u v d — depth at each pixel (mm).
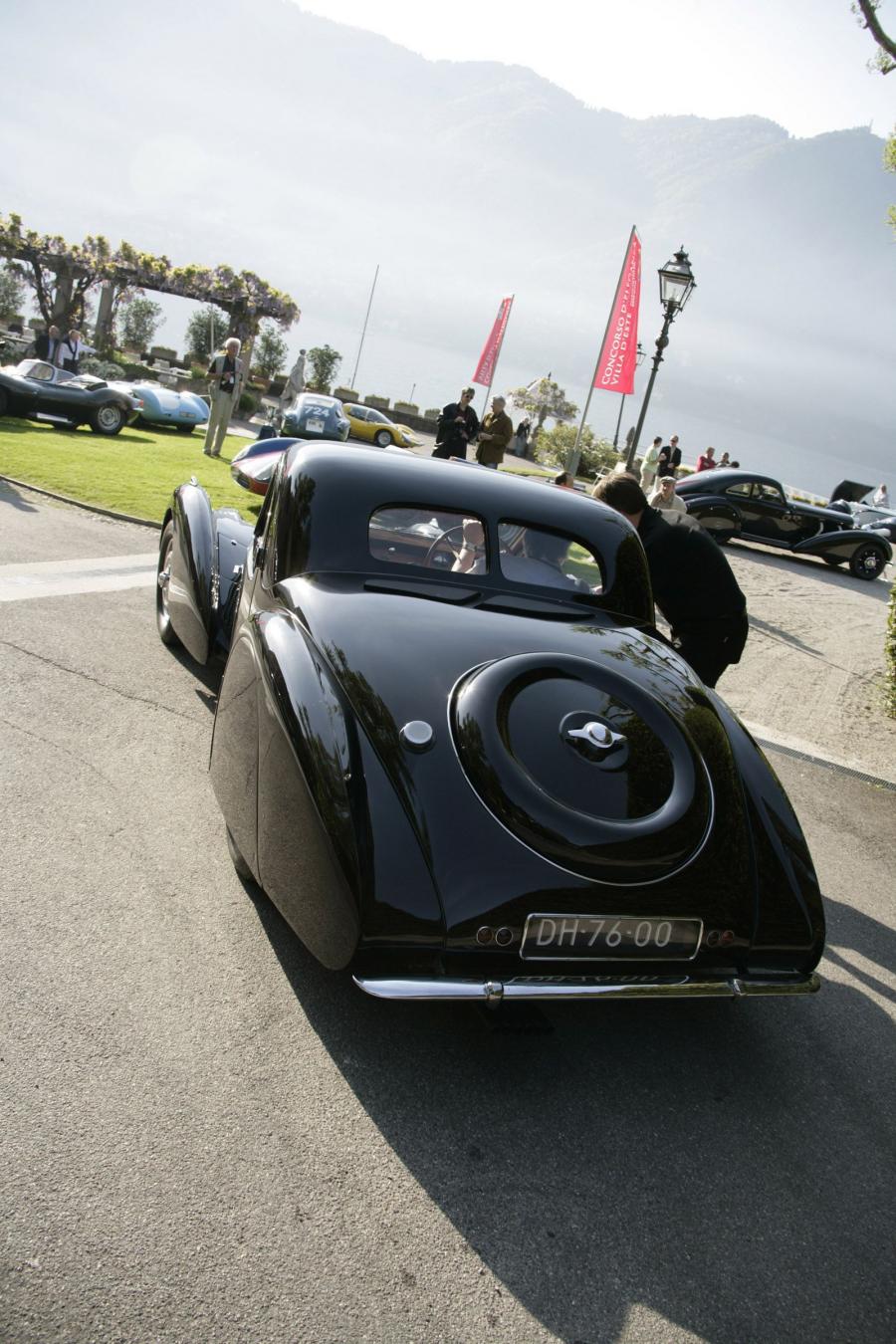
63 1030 2492
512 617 3197
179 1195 2072
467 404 14062
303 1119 2352
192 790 3908
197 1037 2559
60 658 5043
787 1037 3096
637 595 3646
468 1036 2777
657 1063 2844
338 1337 1827
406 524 3367
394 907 2291
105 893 3123
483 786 2434
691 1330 1979
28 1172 2057
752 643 9781
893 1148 2645
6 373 15055
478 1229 2137
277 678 2723
